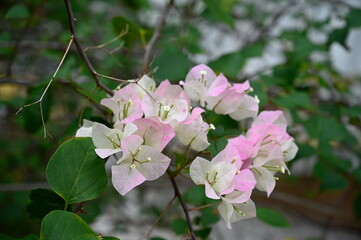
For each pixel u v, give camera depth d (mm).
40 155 1037
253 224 1485
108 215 1154
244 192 471
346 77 1189
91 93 521
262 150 507
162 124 471
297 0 1066
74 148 468
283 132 527
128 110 490
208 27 1165
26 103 624
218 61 693
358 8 765
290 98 679
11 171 1053
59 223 436
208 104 525
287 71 721
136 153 457
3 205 952
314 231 1431
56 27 1108
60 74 621
